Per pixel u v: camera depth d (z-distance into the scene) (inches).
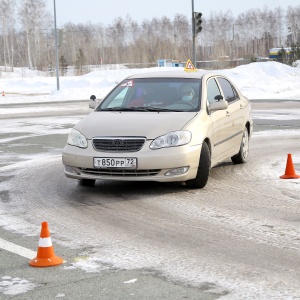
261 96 1357.0
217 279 200.1
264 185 357.7
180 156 327.0
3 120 843.4
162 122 338.0
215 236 251.9
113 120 345.4
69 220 282.8
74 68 3895.2
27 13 3946.9
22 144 566.9
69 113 963.3
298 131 629.9
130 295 186.9
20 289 193.5
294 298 182.7
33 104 1253.7
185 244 241.0
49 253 217.5
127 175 330.0
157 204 312.2
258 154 479.2
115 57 4638.3
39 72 3678.6
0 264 219.0
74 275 206.1
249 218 281.1
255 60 3464.6
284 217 282.4
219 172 402.6
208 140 355.3
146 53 4387.3
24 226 273.1
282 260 219.0
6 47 4367.6
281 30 5132.9
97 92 1664.6
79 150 336.2
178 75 388.2
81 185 362.3
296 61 3132.4
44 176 395.9
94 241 247.1
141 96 373.7
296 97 1286.9
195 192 340.2
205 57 4749.0
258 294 186.2
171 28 5000.0
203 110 358.9
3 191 350.3
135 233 258.5
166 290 190.7
